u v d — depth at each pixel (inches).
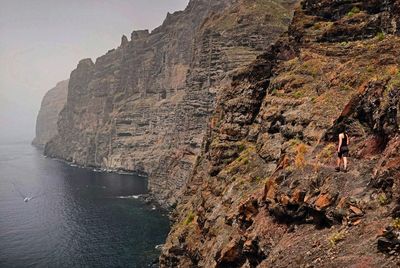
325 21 1865.2
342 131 1014.4
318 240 796.6
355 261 644.1
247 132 1923.0
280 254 868.0
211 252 1457.9
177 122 5905.5
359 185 818.8
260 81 1936.5
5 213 4798.2
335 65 1536.7
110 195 5674.2
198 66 5270.7
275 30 4596.5
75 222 4261.8
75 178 7524.6
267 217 1084.5
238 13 4987.7
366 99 979.3
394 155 761.0
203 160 2600.9
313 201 880.9
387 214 700.0
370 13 1695.4
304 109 1403.8
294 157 1140.5
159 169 5423.2
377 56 1375.5
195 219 2020.2
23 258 3191.4
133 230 3875.5
